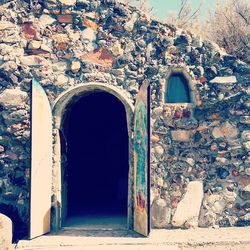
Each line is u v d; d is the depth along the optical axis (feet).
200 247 19.79
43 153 21.47
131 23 23.85
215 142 23.22
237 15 31.19
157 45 23.76
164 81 23.50
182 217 22.63
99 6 23.97
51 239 20.63
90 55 23.68
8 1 23.79
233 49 28.53
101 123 36.19
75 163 32.81
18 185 22.94
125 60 23.61
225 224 22.76
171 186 22.93
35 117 20.49
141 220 21.12
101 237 20.97
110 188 35.78
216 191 22.97
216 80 23.41
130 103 23.06
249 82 23.39
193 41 23.73
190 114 23.30
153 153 23.08
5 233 17.81
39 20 23.80
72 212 28.02
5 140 23.17
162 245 19.79
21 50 23.63
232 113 23.29
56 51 23.70
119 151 36.11
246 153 23.15
